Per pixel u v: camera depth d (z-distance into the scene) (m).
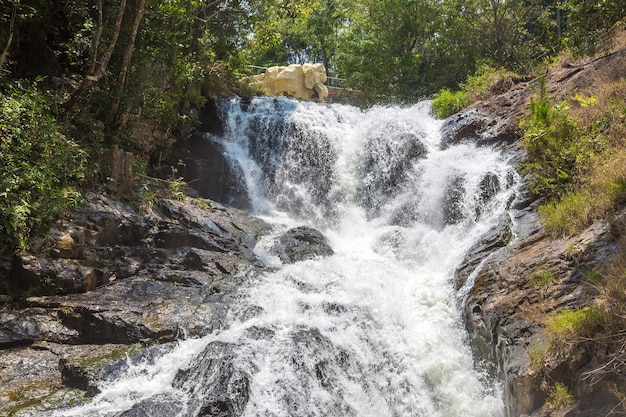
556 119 12.02
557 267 8.31
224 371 7.73
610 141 10.84
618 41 14.62
